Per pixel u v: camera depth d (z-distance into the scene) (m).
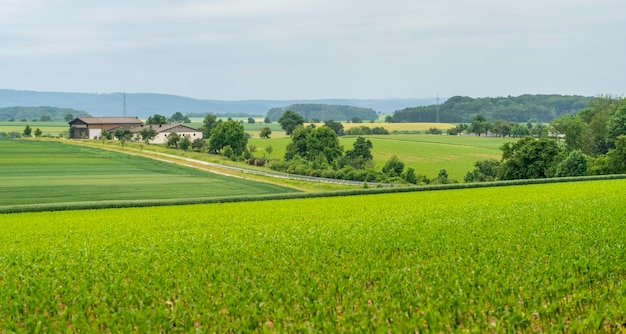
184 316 18.02
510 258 24.03
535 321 17.86
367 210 50.09
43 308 19.39
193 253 28.22
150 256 27.83
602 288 20.02
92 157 147.62
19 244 36.00
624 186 66.12
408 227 35.16
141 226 44.03
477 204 51.03
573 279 20.16
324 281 21.56
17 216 54.06
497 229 33.16
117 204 63.19
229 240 32.62
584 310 18.05
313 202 59.94
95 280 23.28
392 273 21.70
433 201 56.34
